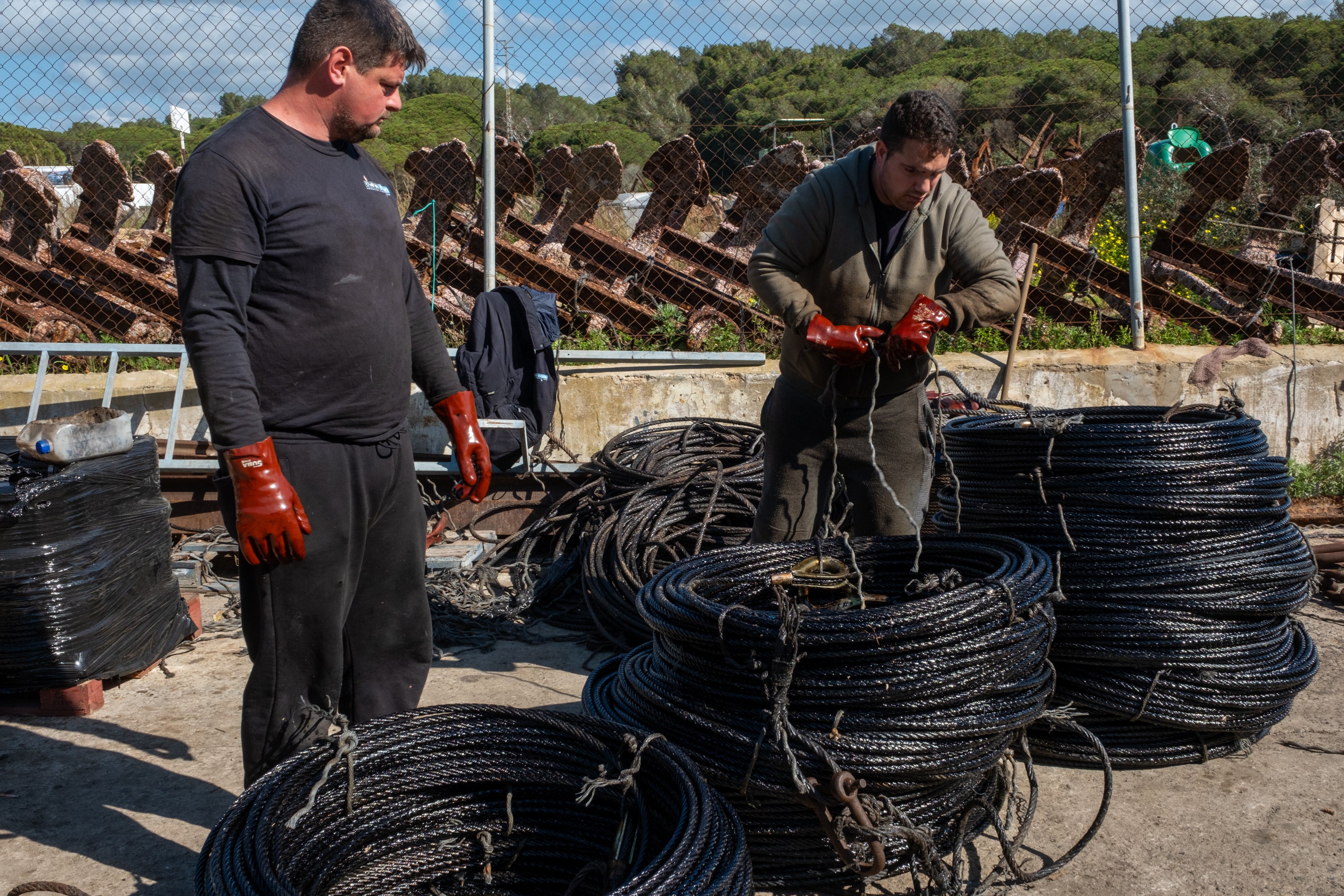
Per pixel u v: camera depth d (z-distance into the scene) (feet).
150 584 12.92
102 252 21.52
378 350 7.68
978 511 10.50
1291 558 10.18
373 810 7.39
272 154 7.09
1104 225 26.91
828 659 7.55
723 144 22.35
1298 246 23.43
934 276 10.13
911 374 10.57
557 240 21.98
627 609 13.83
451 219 22.16
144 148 23.65
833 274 10.20
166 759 10.49
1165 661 9.60
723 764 7.73
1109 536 9.84
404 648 8.60
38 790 9.82
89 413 12.59
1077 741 10.01
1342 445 20.68
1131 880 8.05
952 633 7.61
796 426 10.95
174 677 12.88
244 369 7.02
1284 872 8.09
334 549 7.72
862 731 7.49
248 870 5.98
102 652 11.82
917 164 9.14
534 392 17.89
